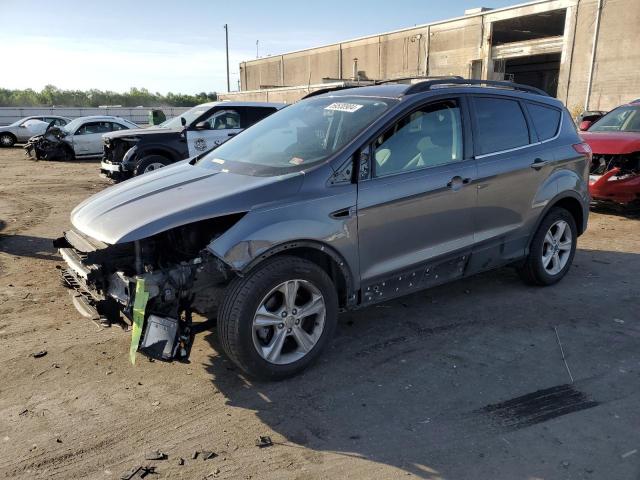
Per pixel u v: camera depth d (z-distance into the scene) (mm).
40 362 3980
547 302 5098
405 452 2984
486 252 4758
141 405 3447
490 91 4832
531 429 3170
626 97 23531
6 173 16031
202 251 3449
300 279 3611
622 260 6434
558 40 26484
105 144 12031
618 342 4277
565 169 5320
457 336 4391
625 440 3064
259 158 4215
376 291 4086
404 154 4148
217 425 3240
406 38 36812
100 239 3400
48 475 2803
